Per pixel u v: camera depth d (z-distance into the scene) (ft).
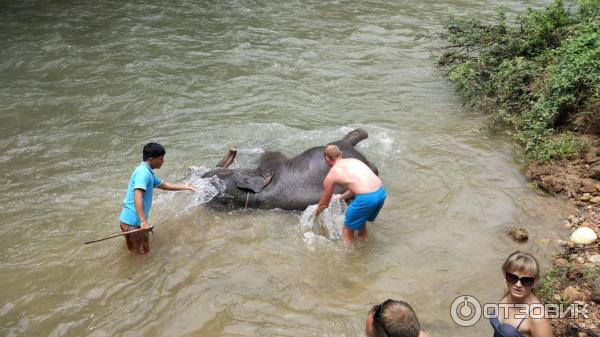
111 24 44.04
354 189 18.72
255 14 47.21
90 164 25.02
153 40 40.60
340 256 19.20
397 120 29.09
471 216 21.07
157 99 31.35
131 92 32.17
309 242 20.02
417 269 18.40
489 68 31.91
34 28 42.80
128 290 17.66
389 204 21.98
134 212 18.51
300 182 22.09
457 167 24.48
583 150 23.88
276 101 31.27
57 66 35.63
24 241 19.92
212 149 26.23
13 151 25.90
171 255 19.36
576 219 20.35
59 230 20.52
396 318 10.37
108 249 19.61
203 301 17.13
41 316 16.57
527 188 22.76
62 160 25.29
